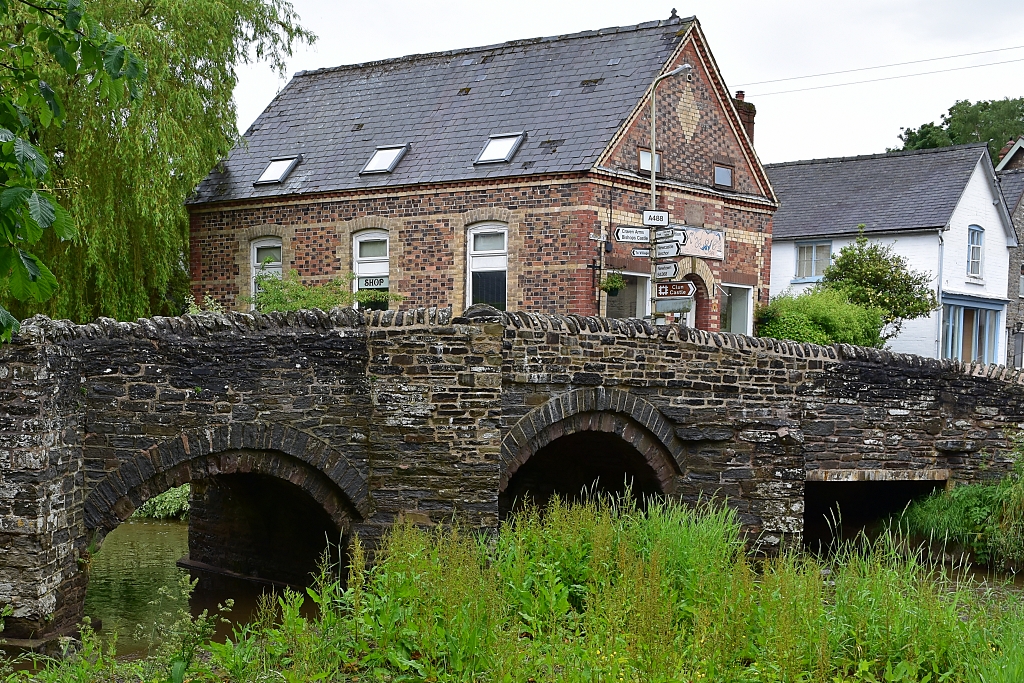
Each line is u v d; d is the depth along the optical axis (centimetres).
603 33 2108
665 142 2000
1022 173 3359
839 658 818
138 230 1839
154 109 1780
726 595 845
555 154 1864
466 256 1916
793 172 3192
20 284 531
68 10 546
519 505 1612
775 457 1369
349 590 851
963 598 934
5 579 905
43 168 512
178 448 1026
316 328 1099
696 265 2048
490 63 2169
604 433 1295
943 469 1567
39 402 897
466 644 791
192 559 1550
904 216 2822
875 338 2350
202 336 1041
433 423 1112
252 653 800
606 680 711
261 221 2103
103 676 781
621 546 945
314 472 1116
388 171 1991
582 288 1814
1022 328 3300
